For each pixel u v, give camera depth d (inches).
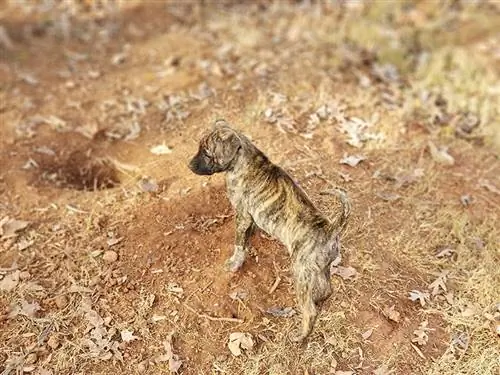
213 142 41.5
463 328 49.6
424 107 72.6
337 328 47.8
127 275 51.4
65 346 47.1
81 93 74.6
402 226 56.6
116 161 63.2
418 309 50.4
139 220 55.7
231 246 52.1
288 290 49.6
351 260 52.6
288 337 47.0
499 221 58.7
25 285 51.1
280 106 68.0
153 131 66.8
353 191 58.5
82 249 53.9
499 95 77.6
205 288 50.0
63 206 58.3
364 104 70.6
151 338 47.4
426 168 63.3
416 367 46.7
